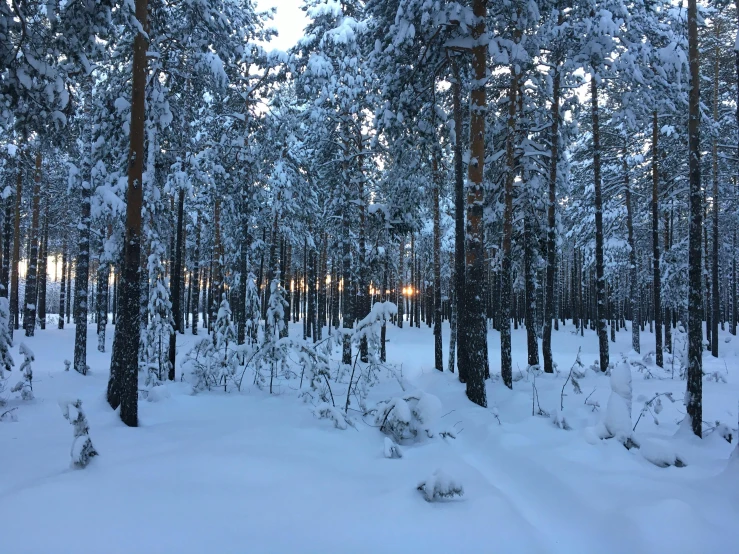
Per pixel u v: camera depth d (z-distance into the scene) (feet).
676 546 11.51
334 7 53.26
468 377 30.55
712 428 22.91
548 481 16.20
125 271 23.54
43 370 46.09
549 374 44.83
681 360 44.62
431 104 41.11
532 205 48.47
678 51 39.01
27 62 20.70
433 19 30.83
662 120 59.82
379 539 11.15
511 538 11.65
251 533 10.93
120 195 36.09
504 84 45.98
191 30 38.93
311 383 27.53
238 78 56.90
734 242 86.79
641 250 94.22
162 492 13.03
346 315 56.49
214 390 32.83
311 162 63.77
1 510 11.47
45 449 17.92
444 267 126.00
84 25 22.12
